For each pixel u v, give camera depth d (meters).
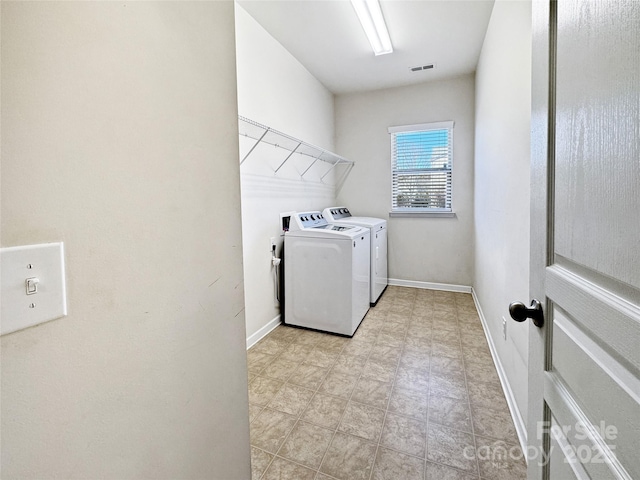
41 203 0.42
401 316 3.06
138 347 0.57
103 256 0.50
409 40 2.80
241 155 2.39
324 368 2.14
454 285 3.87
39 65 0.42
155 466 0.61
